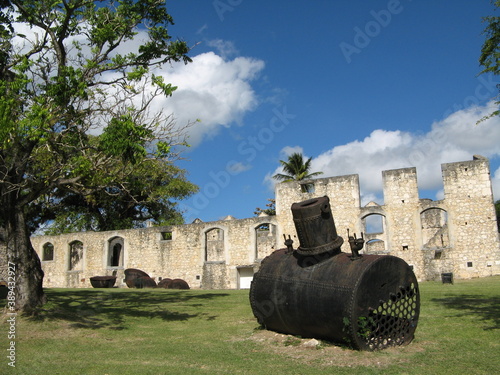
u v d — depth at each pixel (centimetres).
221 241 3412
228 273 3156
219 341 997
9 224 1324
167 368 786
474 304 1312
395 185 2847
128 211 4238
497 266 2580
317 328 873
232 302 1677
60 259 3762
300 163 4566
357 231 2878
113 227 4084
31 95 1325
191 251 3288
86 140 1418
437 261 2686
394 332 869
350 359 788
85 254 3653
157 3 1498
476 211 2670
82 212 4147
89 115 1338
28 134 1131
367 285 828
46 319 1205
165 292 2212
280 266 965
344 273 847
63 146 1362
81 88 1212
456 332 967
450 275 2153
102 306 1573
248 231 3158
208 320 1290
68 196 3962
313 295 866
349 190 2945
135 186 1513
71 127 1314
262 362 804
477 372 703
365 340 830
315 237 898
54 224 4112
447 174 2764
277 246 3072
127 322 1266
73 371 773
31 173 1414
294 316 903
